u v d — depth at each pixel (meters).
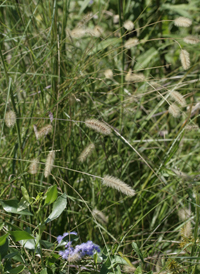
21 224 1.80
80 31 2.27
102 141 2.40
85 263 1.81
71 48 2.87
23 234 1.43
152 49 3.05
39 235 1.50
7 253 1.59
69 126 2.31
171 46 3.51
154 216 2.34
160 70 3.32
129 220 2.19
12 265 1.75
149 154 2.86
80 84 2.47
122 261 1.64
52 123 2.27
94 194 2.31
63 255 1.57
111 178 1.68
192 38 2.18
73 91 2.41
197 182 2.28
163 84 3.11
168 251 2.08
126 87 3.08
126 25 2.35
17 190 2.13
